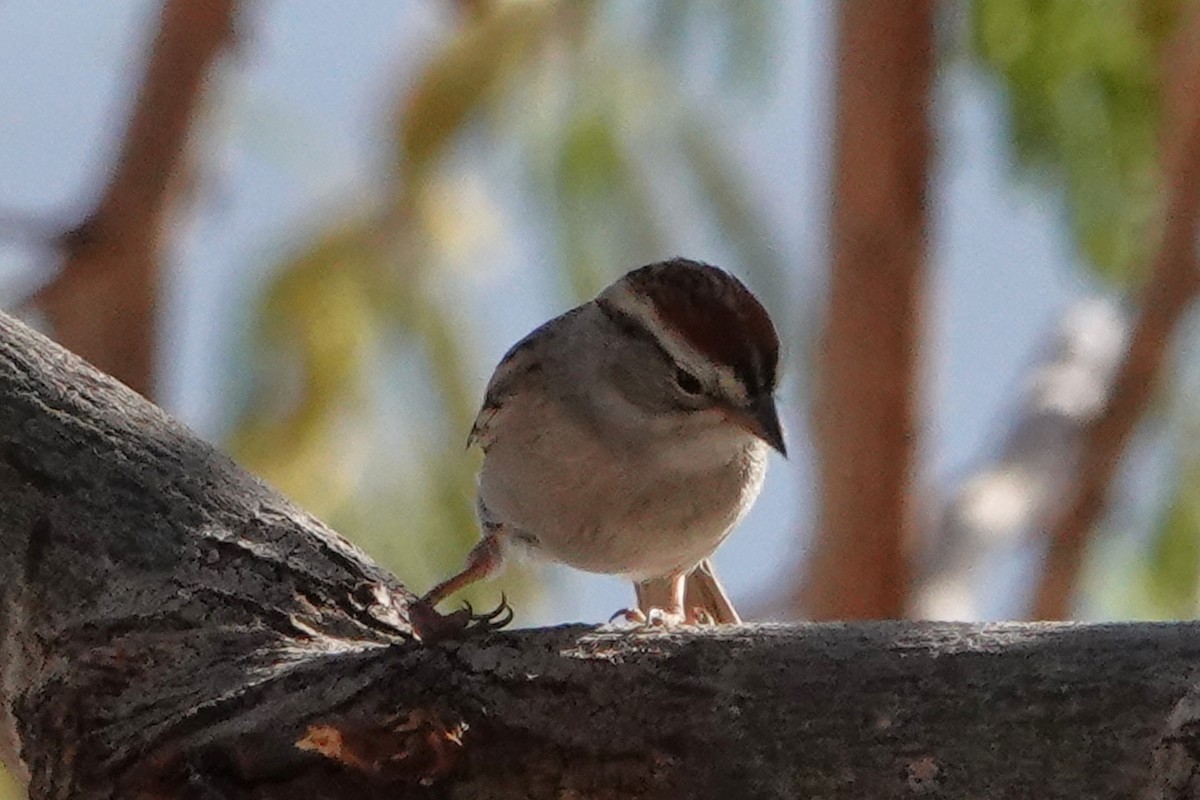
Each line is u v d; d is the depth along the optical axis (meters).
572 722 6.22
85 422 7.83
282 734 6.38
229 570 7.39
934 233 11.00
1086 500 11.91
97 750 6.82
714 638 6.30
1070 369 12.73
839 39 10.79
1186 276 11.14
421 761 6.23
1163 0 10.29
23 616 7.41
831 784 5.95
